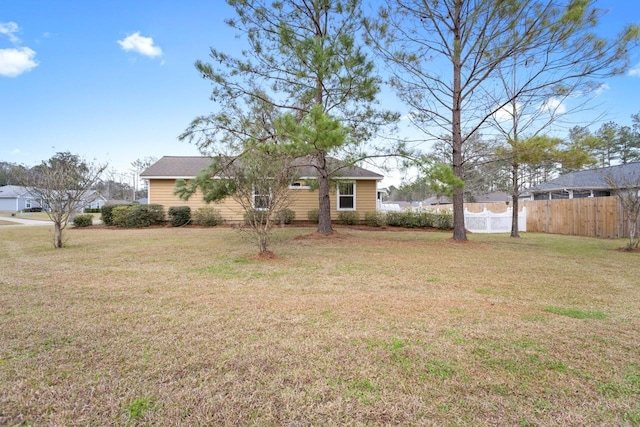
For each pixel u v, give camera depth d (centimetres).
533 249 841
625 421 173
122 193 5097
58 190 807
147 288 432
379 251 766
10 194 4491
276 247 819
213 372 221
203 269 553
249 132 867
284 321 315
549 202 1417
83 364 229
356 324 308
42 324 302
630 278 511
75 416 175
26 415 175
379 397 194
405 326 304
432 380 213
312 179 1102
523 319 325
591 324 312
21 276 496
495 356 246
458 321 318
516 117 1073
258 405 186
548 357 245
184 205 1518
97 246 823
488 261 651
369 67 823
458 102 935
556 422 172
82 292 411
